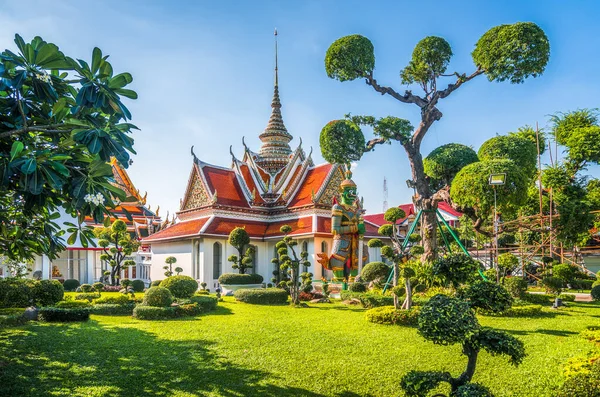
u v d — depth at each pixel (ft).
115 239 106.01
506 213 62.39
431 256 71.41
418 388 17.54
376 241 58.65
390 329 42.83
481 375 27.40
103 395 24.90
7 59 18.35
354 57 71.67
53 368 30.07
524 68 63.77
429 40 71.87
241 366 30.32
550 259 78.69
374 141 76.54
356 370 28.96
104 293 91.35
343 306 63.21
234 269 99.50
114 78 20.38
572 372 24.08
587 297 72.02
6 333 42.37
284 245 68.64
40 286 58.70
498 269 69.72
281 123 130.00
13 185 21.85
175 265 106.83
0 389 25.64
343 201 83.71
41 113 21.77
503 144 70.64
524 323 45.21
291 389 25.66
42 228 28.91
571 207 75.41
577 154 101.14
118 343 37.70
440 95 73.10
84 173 20.58
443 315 16.71
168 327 45.96
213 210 104.06
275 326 45.80
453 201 66.03
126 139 20.52
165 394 25.03
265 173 120.88
